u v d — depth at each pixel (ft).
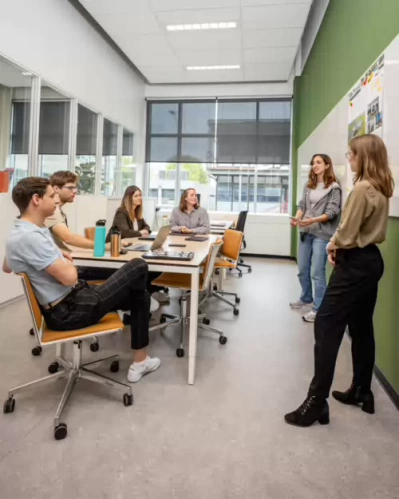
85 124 17.89
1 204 11.27
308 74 18.25
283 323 10.83
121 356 8.21
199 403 6.32
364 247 5.49
